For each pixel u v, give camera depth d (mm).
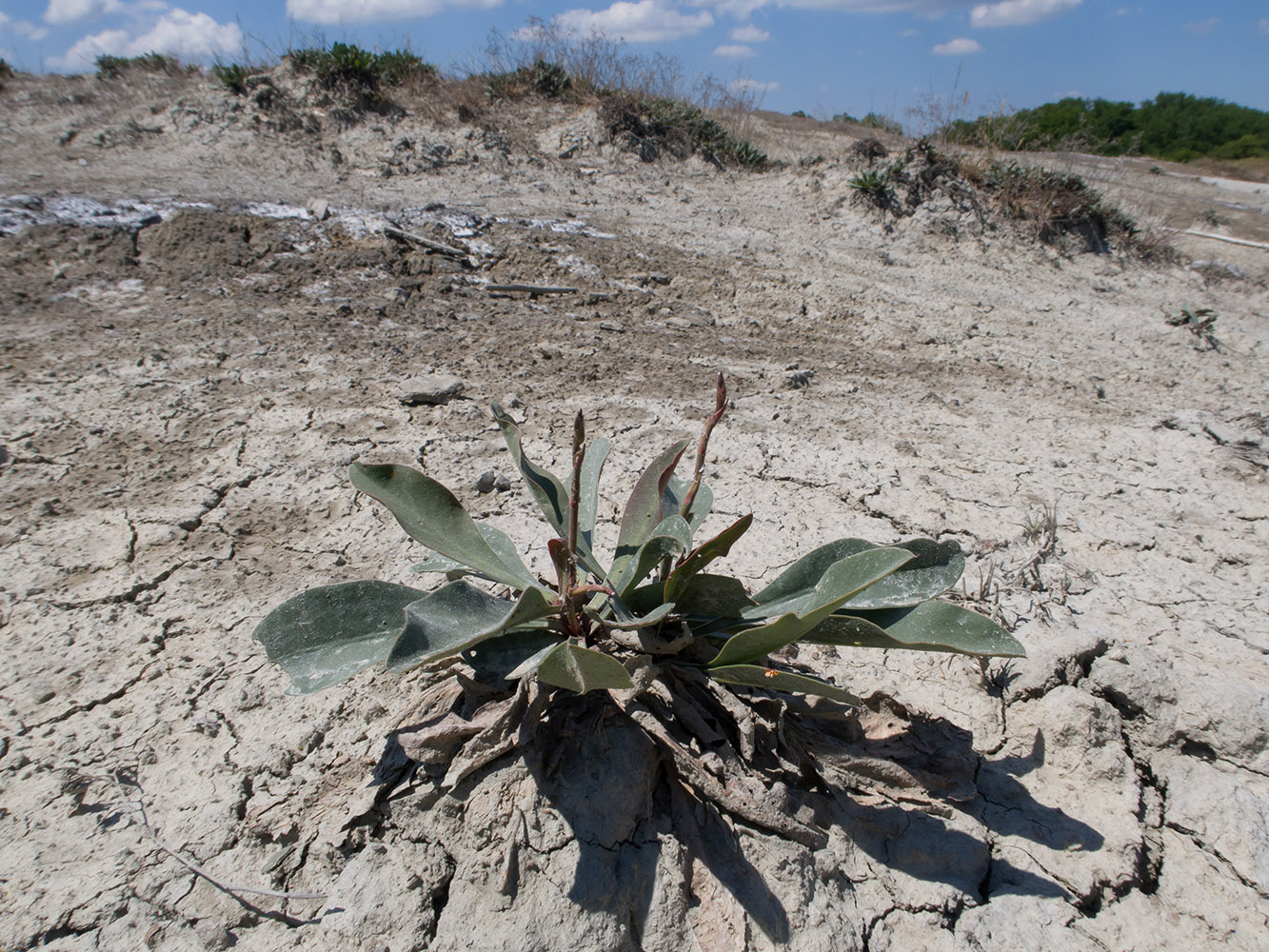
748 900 1996
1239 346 7883
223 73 9648
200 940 1881
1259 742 2588
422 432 4230
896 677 2855
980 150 11773
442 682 2465
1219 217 14242
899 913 2125
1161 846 2398
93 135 8914
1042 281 9047
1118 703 2777
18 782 2213
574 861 1943
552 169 9883
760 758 2215
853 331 6844
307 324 5496
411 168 9055
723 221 9180
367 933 1894
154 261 6172
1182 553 3816
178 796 2203
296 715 2469
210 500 3533
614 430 4488
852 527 3805
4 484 3521
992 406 5523
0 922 1883
